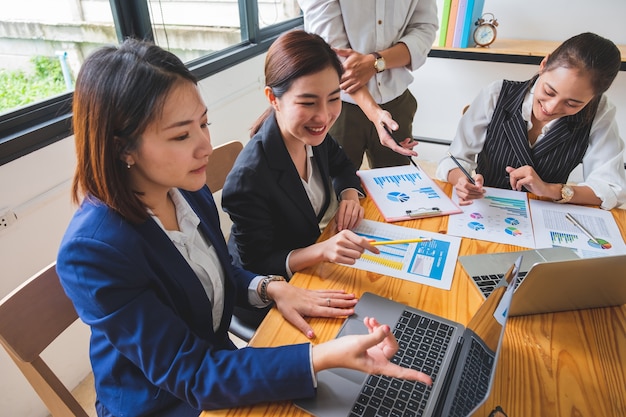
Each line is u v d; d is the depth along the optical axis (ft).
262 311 3.68
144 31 5.67
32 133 4.10
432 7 5.55
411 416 2.06
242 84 7.30
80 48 5.48
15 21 4.76
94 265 2.15
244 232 3.60
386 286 2.96
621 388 2.24
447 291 2.90
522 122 4.45
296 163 3.95
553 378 2.29
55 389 2.67
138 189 2.48
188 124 2.19
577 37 3.74
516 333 2.58
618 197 3.91
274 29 8.32
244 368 2.15
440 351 2.41
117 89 1.99
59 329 2.75
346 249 3.08
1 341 2.47
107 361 2.62
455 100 9.25
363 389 2.20
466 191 4.01
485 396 1.67
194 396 2.14
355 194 4.10
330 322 2.68
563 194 3.92
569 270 2.44
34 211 4.23
